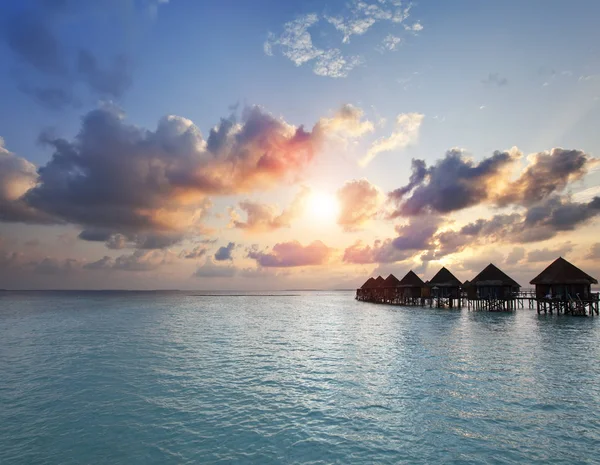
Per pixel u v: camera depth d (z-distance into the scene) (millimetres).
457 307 58844
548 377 16375
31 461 9234
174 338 29453
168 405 13203
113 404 13320
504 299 50281
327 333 32156
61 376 17172
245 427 11289
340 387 15242
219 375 17312
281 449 9867
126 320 45531
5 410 12750
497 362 19375
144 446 10055
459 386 15195
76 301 105375
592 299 41906
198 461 9258
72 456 9500
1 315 52938
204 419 11914
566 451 9688
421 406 12930
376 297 82812
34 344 26375
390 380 16203
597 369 17781
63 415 12266
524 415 12055
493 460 9242
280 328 36625
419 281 65062
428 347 24031
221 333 32688
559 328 33000
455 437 10508
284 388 15180
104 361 20438
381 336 29578
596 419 11711
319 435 10711
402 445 10062
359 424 11461
